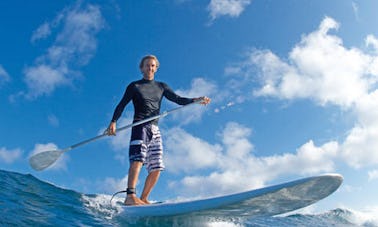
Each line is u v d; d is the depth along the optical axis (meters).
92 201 5.05
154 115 5.02
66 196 5.09
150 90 5.05
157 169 4.89
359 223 6.67
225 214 4.34
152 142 4.95
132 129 4.92
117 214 4.57
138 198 4.73
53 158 5.30
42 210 4.39
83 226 4.06
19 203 4.48
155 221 4.38
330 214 6.97
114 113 4.96
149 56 5.12
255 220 5.68
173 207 4.28
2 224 3.70
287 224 5.93
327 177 3.85
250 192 4.04
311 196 4.13
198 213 4.27
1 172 5.57
